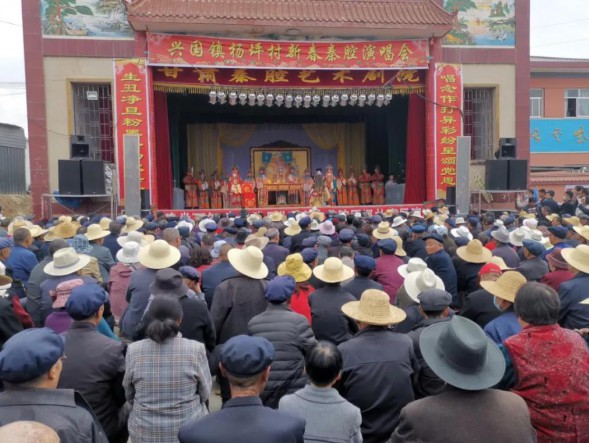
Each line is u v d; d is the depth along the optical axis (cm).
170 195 1869
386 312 371
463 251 670
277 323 409
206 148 2448
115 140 1709
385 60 1808
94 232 734
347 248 690
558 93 2764
